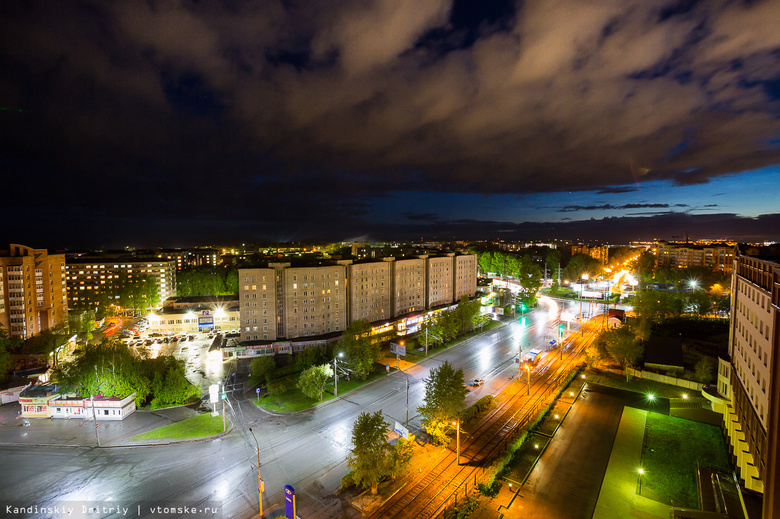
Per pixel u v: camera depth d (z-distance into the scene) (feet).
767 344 133.08
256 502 142.61
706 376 240.12
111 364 222.89
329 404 225.35
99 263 518.37
